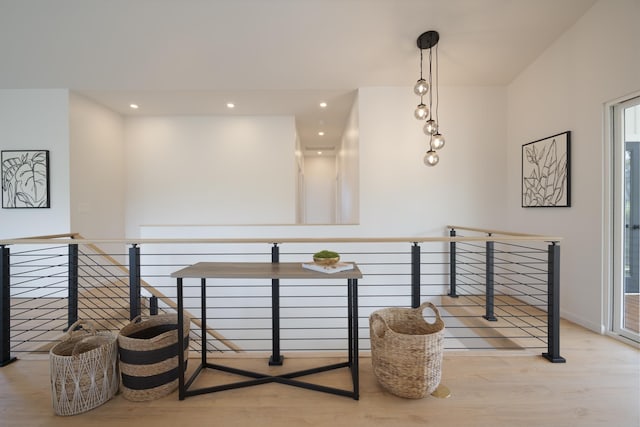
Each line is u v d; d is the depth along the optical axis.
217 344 3.75
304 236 3.76
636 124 2.33
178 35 2.92
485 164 3.80
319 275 1.58
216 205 4.85
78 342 1.64
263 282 3.87
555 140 2.96
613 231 2.45
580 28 2.69
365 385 1.71
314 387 1.66
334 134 6.10
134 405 1.54
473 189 3.80
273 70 3.40
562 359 1.97
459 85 3.78
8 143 3.72
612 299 2.45
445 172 3.80
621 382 1.74
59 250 3.76
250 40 2.98
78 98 3.86
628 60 2.26
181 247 3.71
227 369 1.85
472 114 3.80
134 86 3.68
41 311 3.16
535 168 3.26
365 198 3.79
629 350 2.16
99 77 3.49
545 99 3.13
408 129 3.79
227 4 2.63
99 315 2.97
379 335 1.71
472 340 3.05
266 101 4.20
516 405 1.54
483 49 3.12
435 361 1.58
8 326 1.99
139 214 4.80
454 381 1.75
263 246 3.75
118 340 1.64
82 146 3.92
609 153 2.45
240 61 3.25
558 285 1.99
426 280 3.81
